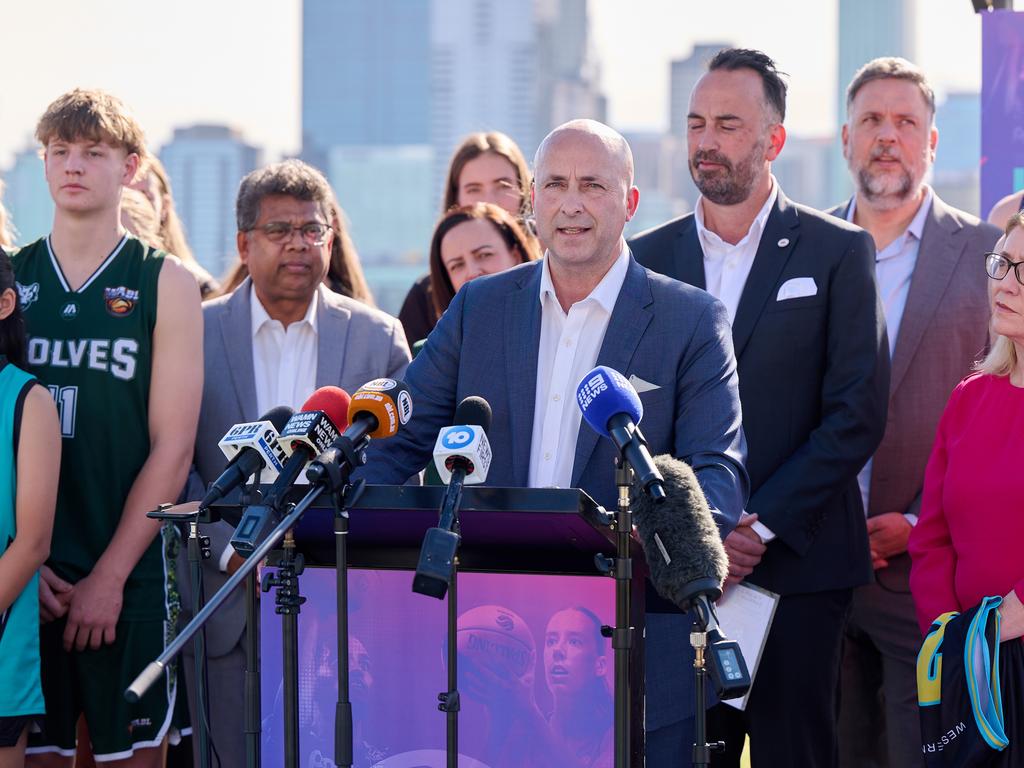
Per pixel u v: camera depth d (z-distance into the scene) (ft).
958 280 17.75
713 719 15.29
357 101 506.07
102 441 15.33
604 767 10.52
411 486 10.22
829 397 15.65
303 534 11.02
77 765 16.78
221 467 16.72
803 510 15.19
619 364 12.80
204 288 21.50
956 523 14.17
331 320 17.22
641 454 9.81
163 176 21.56
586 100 488.85
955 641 13.44
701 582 9.87
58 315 15.47
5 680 13.97
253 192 16.85
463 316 13.61
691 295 13.04
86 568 15.23
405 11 496.23
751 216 16.29
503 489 9.90
